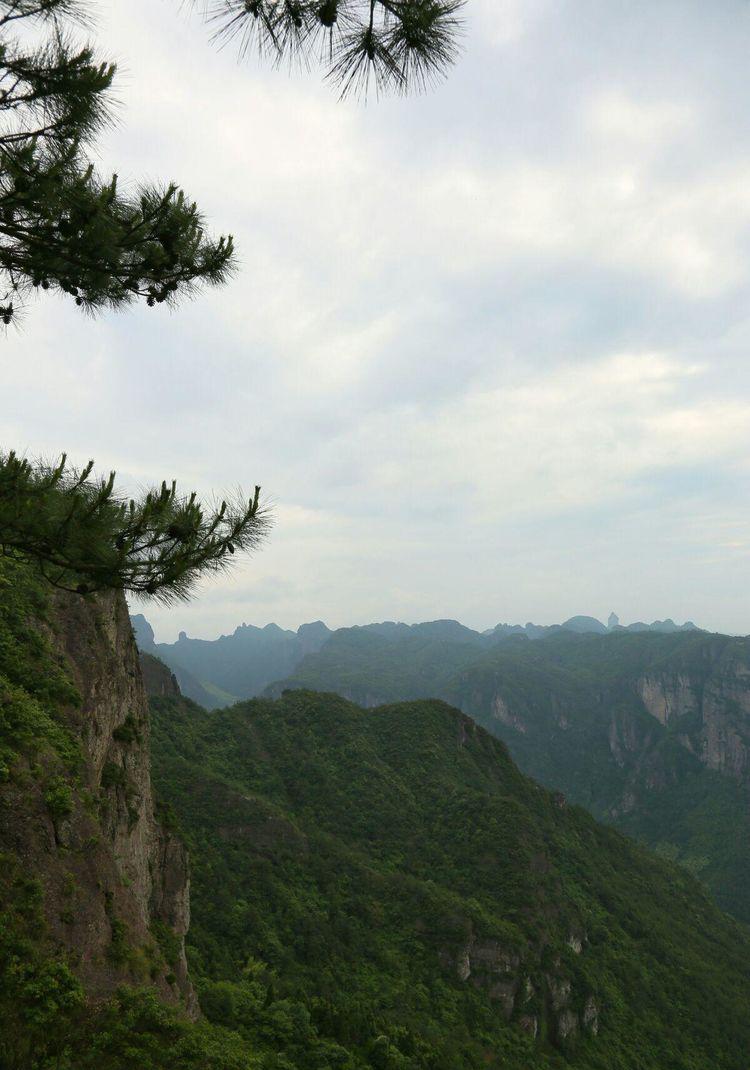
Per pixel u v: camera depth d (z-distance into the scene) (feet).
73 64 20.49
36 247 23.62
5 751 53.42
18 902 46.47
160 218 24.82
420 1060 116.67
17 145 21.67
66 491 21.57
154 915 80.23
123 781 73.36
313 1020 113.09
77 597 80.12
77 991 44.62
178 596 23.04
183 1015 55.01
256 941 147.64
